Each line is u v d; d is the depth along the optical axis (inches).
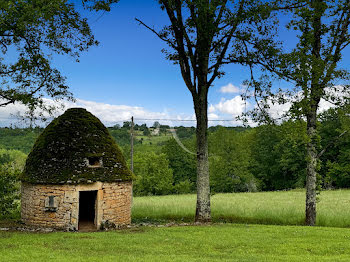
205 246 411.8
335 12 611.8
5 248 381.7
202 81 653.3
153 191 2165.4
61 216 542.6
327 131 1801.2
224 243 427.8
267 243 428.1
